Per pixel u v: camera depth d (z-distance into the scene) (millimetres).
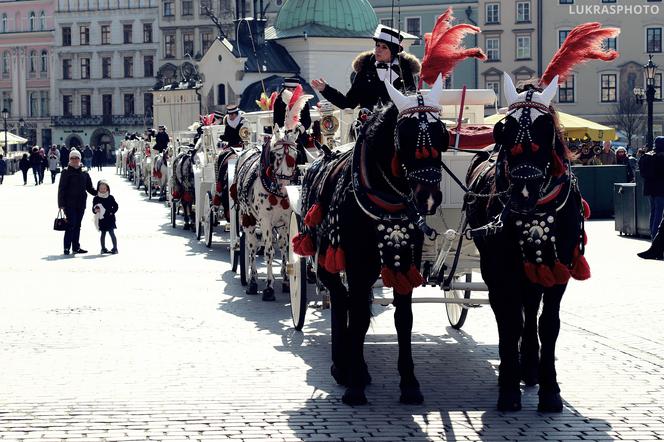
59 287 19984
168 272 22281
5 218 39375
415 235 10648
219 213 28281
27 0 145875
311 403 10906
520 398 10641
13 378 12078
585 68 106500
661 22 105688
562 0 106812
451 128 12953
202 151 29781
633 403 10859
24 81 145875
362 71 12859
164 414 10445
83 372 12359
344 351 11734
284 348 13828
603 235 31078
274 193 17750
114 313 16734
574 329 15117
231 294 18906
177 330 15188
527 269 10531
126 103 141500
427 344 14086
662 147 27531
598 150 41188
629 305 17328
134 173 68812
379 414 10484
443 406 10797
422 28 110562
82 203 26562
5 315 16562
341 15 69562
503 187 10539
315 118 20297
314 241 12328
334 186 11328
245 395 11227
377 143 10500
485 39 108250
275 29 72562
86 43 142375
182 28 136750
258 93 68750
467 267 12898
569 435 9734
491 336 14656
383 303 12773
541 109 10164
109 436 9703
